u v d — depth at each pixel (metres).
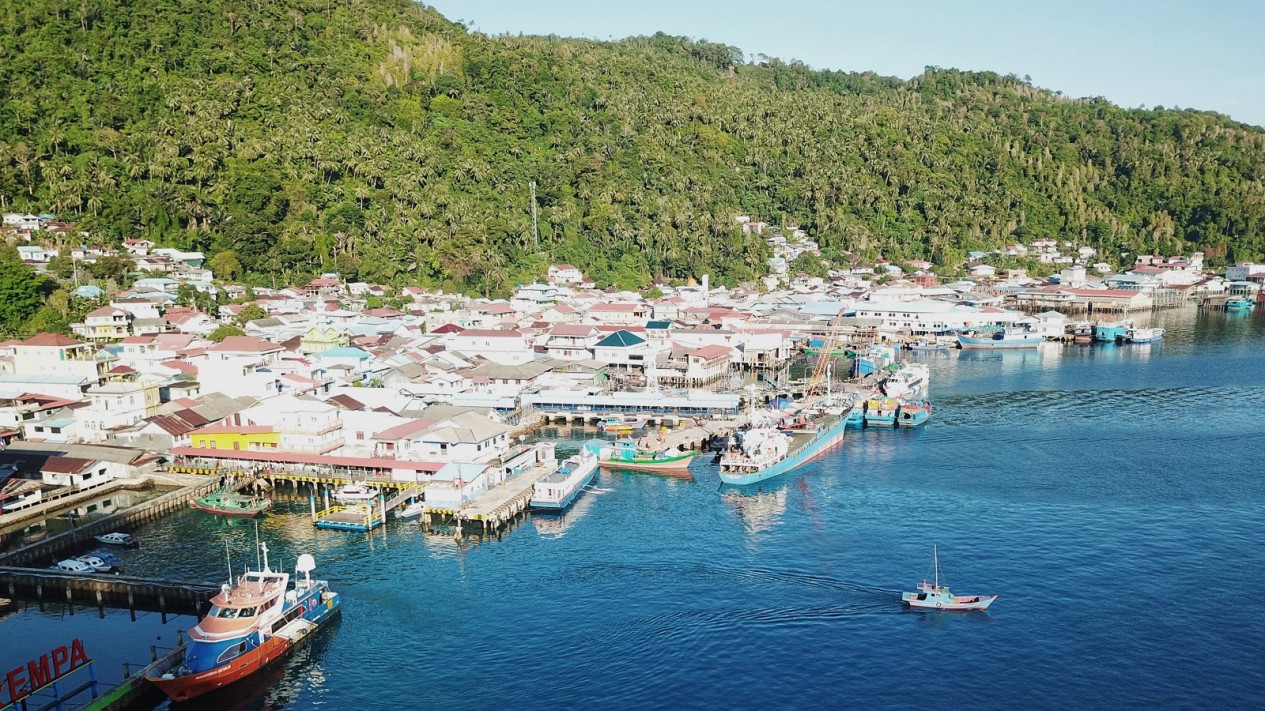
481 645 82.25
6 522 113.50
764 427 144.88
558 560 101.25
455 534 110.56
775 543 104.44
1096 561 96.12
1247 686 72.06
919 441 150.38
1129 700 70.62
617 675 76.44
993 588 90.38
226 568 100.62
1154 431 152.12
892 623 84.00
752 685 74.31
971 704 70.62
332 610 88.38
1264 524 105.62
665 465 137.00
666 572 96.81
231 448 137.50
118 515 113.56
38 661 80.56
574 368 199.75
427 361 193.50
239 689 75.88
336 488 127.81
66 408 148.25
